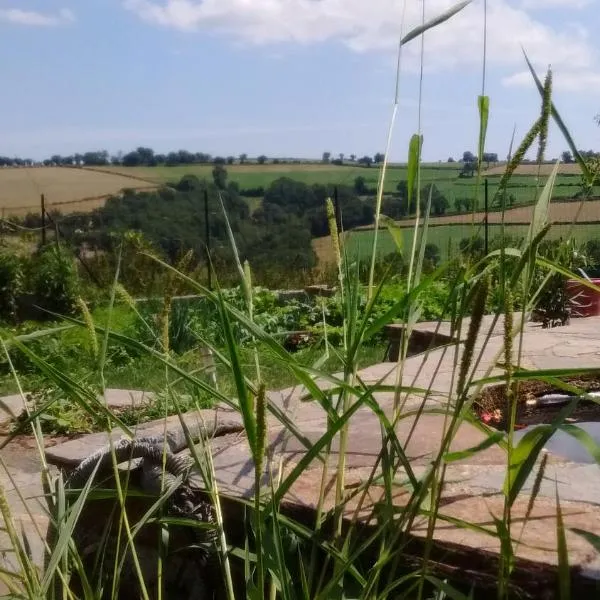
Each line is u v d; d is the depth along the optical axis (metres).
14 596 1.75
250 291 1.93
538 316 7.00
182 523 1.92
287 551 2.08
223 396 1.73
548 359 4.59
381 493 2.20
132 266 11.53
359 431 2.97
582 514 2.02
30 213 16.42
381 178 1.88
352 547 1.79
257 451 1.32
